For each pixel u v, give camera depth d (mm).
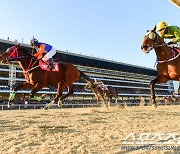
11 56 7465
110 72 59906
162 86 71625
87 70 55125
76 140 3705
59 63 8578
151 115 8422
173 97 38781
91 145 3355
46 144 3447
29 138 3893
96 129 4816
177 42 5934
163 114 8969
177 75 5699
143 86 66188
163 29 5871
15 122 5953
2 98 38500
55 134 4262
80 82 48375
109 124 5613
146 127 4996
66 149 3152
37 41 7777
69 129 4812
